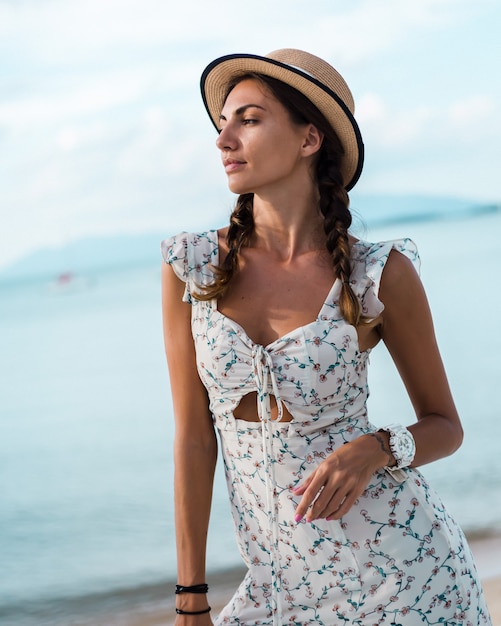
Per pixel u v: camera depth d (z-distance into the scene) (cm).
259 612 215
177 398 222
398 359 230
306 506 196
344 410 215
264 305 216
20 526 771
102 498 845
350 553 209
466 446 846
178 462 219
